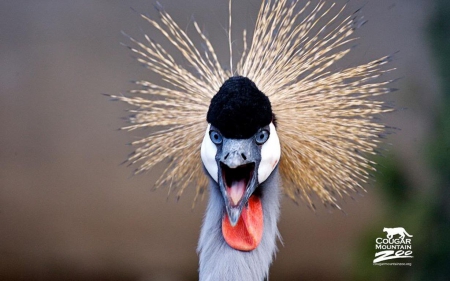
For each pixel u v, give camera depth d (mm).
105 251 8234
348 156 4141
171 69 4277
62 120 8469
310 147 4102
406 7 7461
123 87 8375
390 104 4406
